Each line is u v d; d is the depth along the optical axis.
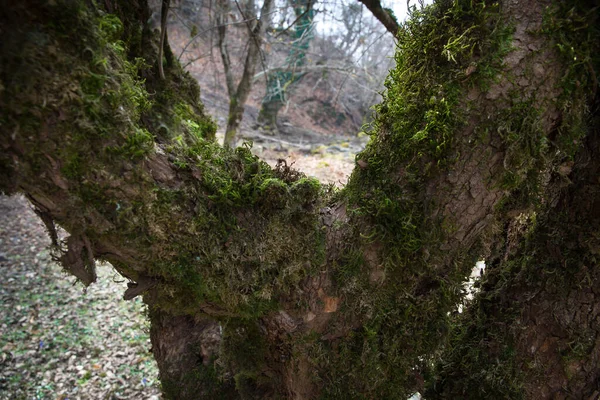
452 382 1.40
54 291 4.91
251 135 10.20
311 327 1.12
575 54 0.89
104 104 0.78
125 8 1.42
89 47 0.74
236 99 4.94
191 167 0.92
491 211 1.02
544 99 0.91
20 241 5.90
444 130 0.92
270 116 11.07
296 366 1.18
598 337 1.22
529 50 0.89
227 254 0.95
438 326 1.13
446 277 1.08
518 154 0.93
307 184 1.01
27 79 0.67
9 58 0.66
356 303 1.08
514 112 0.91
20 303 4.63
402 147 0.99
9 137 0.70
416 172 0.98
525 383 1.29
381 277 1.06
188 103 1.71
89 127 0.75
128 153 0.81
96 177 0.78
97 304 4.77
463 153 0.94
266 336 1.21
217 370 1.56
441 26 0.95
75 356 3.99
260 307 1.05
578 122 0.97
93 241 0.86
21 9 0.67
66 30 0.71
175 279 0.93
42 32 0.69
